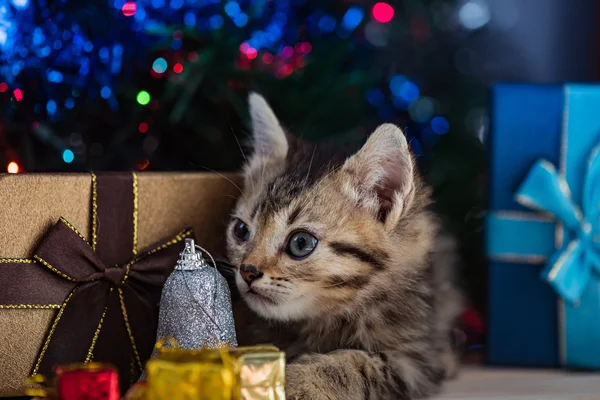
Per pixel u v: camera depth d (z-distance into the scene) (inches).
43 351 21.7
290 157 24.8
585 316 26.0
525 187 25.9
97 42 25.0
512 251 26.4
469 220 30.3
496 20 35.6
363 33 29.2
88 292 21.9
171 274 21.2
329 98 27.8
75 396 18.7
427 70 31.5
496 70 34.4
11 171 24.1
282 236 22.5
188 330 20.7
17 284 21.3
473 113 31.0
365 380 21.8
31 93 24.5
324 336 23.4
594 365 26.1
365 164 22.8
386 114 29.8
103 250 22.3
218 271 21.8
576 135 26.2
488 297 26.8
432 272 25.1
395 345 23.3
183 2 25.9
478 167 30.3
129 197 22.6
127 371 22.5
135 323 22.5
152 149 27.4
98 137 27.1
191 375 18.7
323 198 22.8
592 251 25.8
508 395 23.7
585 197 25.9
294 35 27.9
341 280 22.4
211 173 24.1
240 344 23.8
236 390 19.0
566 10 36.0
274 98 27.7
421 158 27.0
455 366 25.8
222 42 26.0
